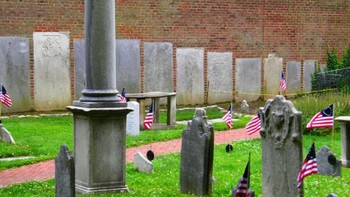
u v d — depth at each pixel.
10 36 26.53
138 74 29.17
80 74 27.84
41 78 27.17
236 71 31.69
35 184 14.20
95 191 13.12
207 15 30.78
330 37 34.34
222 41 31.27
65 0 27.47
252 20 32.03
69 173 11.35
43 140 20.38
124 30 28.83
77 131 13.48
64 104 27.62
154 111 24.16
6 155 18.08
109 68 13.26
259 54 32.31
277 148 11.73
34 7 26.92
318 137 21.50
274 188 11.84
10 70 26.53
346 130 17.03
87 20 13.23
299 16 33.34
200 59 30.69
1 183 14.79
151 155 17.14
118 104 13.24
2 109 26.31
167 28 29.81
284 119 11.57
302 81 33.59
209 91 31.00
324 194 13.12
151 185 14.16
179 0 30.05
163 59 29.77
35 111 27.09
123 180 13.44
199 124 13.20
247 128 16.89
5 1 26.39
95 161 13.15
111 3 13.24
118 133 13.32
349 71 29.20
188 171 13.38
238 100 31.78
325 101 23.00
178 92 30.22
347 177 15.09
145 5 29.23
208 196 13.08
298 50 33.44
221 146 19.52
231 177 14.86
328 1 34.16
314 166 10.98
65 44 27.52
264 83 32.53
